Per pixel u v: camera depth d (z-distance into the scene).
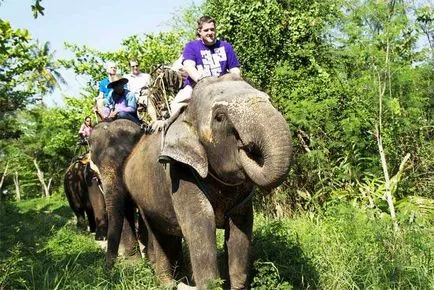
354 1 10.57
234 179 5.27
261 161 4.96
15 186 55.88
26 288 6.75
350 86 11.29
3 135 29.41
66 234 11.91
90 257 9.05
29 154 45.75
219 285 5.31
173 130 5.71
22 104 22.86
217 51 6.26
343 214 7.90
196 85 5.66
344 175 10.84
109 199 8.00
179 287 7.01
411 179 11.05
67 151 43.66
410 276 6.14
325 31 13.51
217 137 5.17
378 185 10.70
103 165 8.09
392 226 7.60
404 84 10.94
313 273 6.69
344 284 6.32
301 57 13.35
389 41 10.43
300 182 11.92
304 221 9.62
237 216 5.77
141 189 6.82
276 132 4.70
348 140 11.09
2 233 11.91
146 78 10.84
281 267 6.90
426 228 7.73
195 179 5.63
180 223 5.72
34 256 8.79
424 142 11.27
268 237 7.64
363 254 6.81
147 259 7.53
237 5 13.13
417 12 11.03
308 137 11.80
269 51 13.08
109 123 8.35
